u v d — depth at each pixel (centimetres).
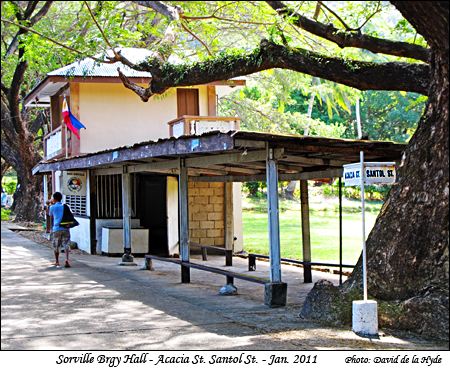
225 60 1214
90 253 2102
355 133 4544
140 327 930
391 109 4384
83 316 1015
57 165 2138
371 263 935
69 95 2305
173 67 1288
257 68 1181
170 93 2192
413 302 863
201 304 1123
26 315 1023
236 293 1238
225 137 1038
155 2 1738
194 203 2195
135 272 1598
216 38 2053
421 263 885
